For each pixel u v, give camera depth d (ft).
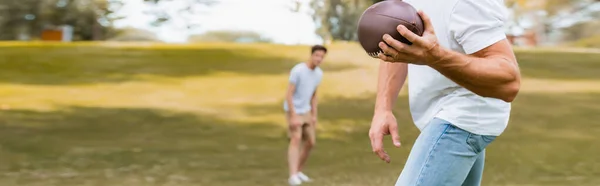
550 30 156.15
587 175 30.17
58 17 154.81
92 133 42.34
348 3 145.28
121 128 44.24
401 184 9.75
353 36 158.20
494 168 31.83
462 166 9.63
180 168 31.40
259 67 73.82
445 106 9.77
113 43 92.53
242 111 52.06
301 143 27.63
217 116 49.73
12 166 31.65
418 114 10.29
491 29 8.88
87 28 159.84
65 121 46.60
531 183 28.04
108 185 26.96
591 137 42.16
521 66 75.92
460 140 9.60
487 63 8.34
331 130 44.01
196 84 63.98
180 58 78.74
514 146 38.45
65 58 76.79
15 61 74.43
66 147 37.24
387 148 37.73
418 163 9.65
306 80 26.89
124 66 73.46
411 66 10.23
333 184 27.37
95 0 157.79
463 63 8.17
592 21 158.10
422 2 9.43
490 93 8.50
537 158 34.83
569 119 48.65
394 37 8.11
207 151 36.52
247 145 38.83
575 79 68.64
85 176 29.17
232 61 77.25
